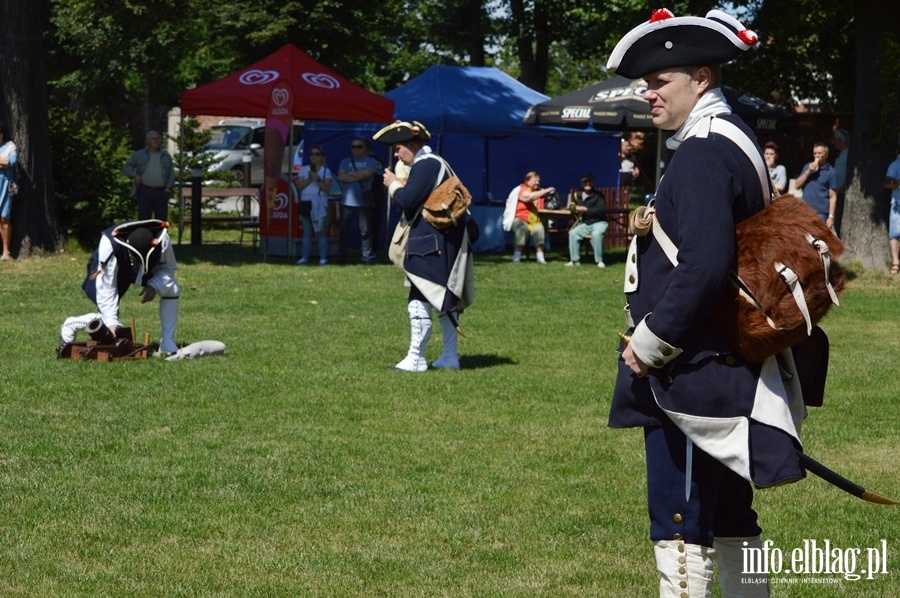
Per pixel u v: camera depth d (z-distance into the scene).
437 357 9.30
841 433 6.82
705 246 3.08
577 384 8.16
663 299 3.14
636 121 17.53
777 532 4.98
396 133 8.30
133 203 18.97
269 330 10.46
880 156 16.48
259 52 32.22
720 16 3.35
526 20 33.84
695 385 3.19
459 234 8.45
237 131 30.45
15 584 4.25
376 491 5.49
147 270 8.77
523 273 16.33
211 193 22.44
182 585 4.27
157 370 8.37
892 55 15.80
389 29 37.56
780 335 3.12
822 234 3.18
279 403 7.39
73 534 4.82
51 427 6.63
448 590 4.26
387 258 18.27
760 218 3.19
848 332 11.07
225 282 14.27
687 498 3.31
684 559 3.31
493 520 5.09
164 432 6.58
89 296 8.84
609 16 21.53
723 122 3.25
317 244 17.67
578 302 12.98
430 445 6.38
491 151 21.47
